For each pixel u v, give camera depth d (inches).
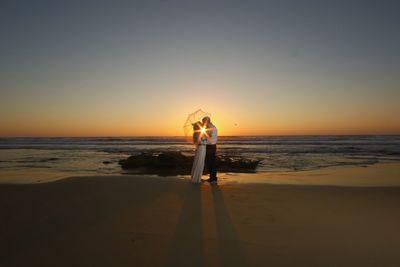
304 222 208.8
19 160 899.4
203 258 152.7
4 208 243.0
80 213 228.4
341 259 151.9
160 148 1646.2
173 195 289.0
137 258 152.0
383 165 729.0
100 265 144.6
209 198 277.3
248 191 308.7
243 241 174.4
